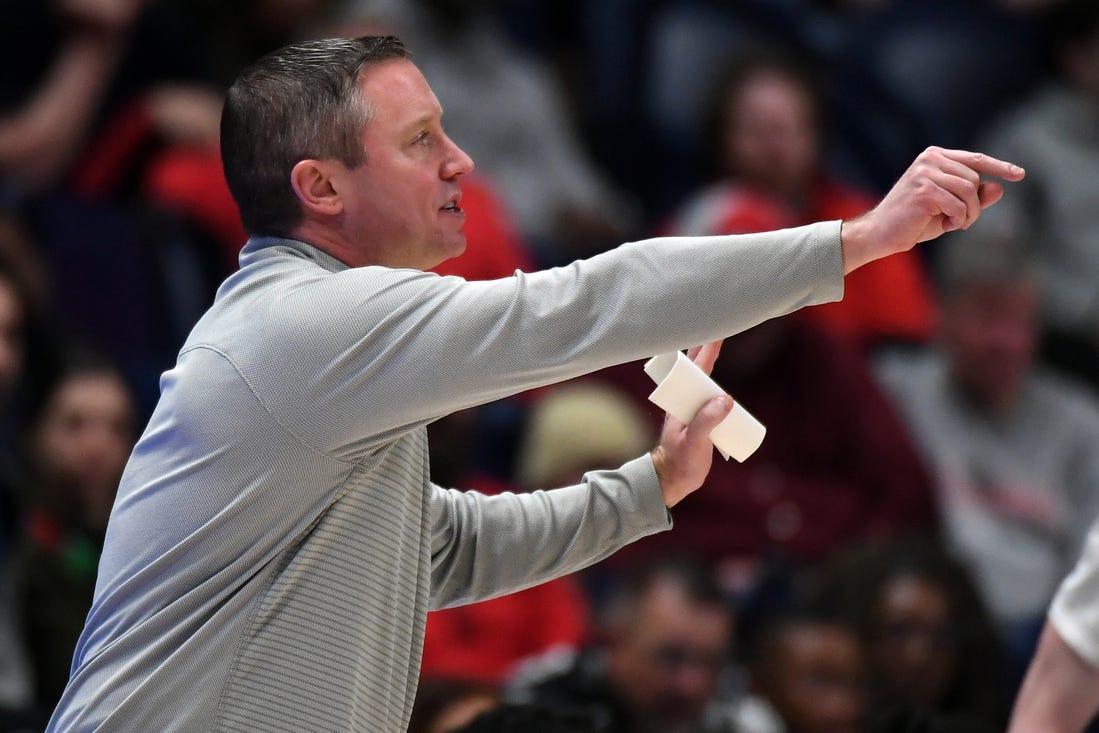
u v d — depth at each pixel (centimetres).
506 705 1103
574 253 2423
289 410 839
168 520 852
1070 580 1039
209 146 2223
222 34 2367
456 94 2419
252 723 836
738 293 809
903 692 1593
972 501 2216
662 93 2656
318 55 901
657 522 991
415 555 896
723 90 2442
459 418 1823
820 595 1645
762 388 2094
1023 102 2819
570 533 983
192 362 866
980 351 2252
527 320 819
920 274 2539
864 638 1611
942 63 2811
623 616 1642
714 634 1631
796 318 2105
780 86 2428
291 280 866
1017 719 1043
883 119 2756
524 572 983
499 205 2306
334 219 891
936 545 1656
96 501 1709
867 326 2367
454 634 1794
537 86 2530
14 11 2275
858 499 2077
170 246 2112
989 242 2283
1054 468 2264
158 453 869
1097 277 2639
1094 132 2727
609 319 814
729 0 2717
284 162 888
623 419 2023
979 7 2878
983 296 2262
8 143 2241
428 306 833
